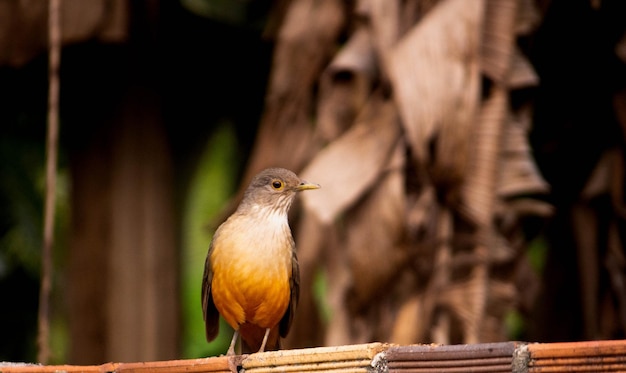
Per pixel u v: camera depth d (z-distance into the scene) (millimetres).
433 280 11289
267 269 7926
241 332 8500
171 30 17125
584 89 15391
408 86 11055
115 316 16656
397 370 5547
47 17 14617
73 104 17344
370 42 11922
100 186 17062
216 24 17531
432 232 11352
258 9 17562
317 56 12609
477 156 11312
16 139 18938
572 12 14625
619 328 14898
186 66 17906
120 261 16797
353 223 11422
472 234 11367
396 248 11141
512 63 11617
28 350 18922
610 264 14852
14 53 14828
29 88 17547
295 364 5836
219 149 22062
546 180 16094
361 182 11188
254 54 18234
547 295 16500
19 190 18766
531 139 16062
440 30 11188
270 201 8289
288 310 8414
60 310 19641
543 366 5184
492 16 11656
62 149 20078
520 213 11914
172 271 17188
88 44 15797
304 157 12664
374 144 11445
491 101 11453
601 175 14820
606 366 5074
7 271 18500
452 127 10930
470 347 5391
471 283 11172
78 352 16812
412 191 11664
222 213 13125
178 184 18188
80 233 17094
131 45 16203
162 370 6090
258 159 12844
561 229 16297
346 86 12125
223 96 18844
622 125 14750
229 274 7914
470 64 11094
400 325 11219
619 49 14016
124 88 16984
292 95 12703
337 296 11992
